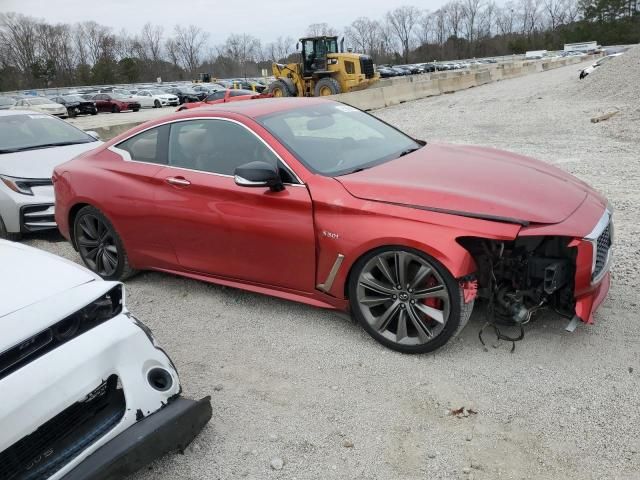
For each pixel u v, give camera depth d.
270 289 4.14
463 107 19.25
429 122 15.98
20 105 33.25
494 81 34.88
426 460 2.71
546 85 24.45
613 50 58.19
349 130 4.56
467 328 3.81
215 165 4.23
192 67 119.19
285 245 3.85
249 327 4.12
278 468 2.71
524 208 3.27
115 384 2.48
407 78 39.56
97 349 2.44
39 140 7.54
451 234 3.25
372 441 2.86
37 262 2.79
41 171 6.70
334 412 3.10
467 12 121.12
